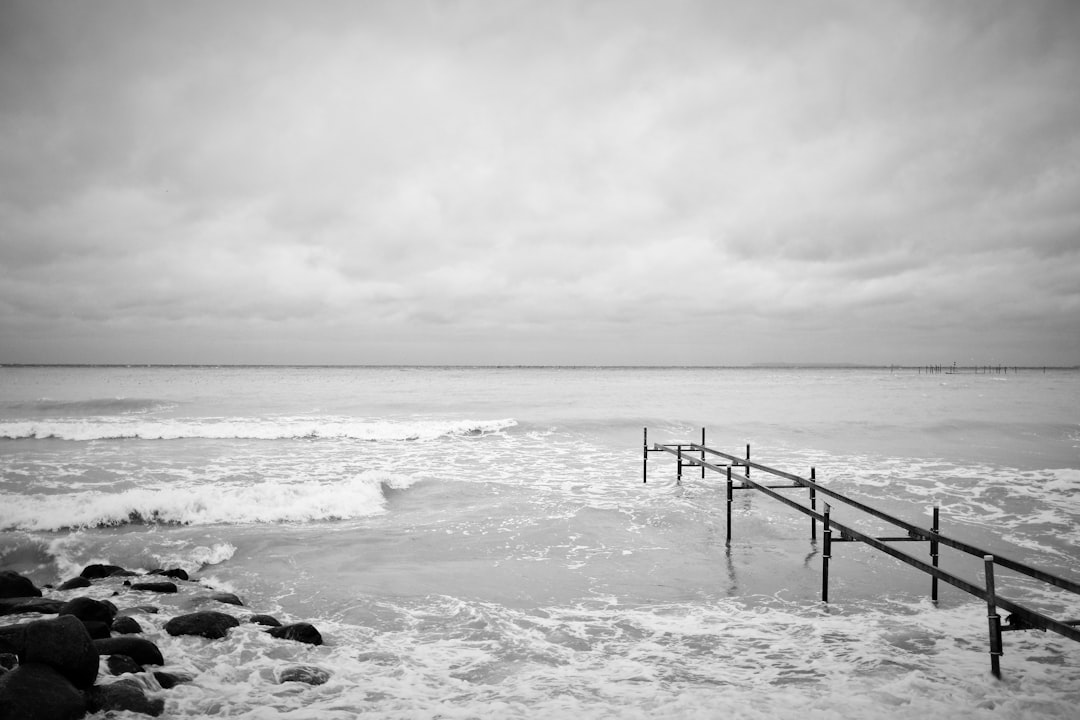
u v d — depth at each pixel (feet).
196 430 94.63
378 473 62.34
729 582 36.19
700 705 19.95
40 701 16.62
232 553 41.86
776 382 286.05
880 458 76.64
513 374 438.81
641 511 51.75
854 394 192.95
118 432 91.86
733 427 107.14
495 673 23.66
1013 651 25.96
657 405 148.66
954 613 31.30
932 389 224.53
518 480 64.64
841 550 42.45
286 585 35.55
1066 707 19.40
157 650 22.89
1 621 25.44
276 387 218.79
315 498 54.24
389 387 222.89
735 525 48.21
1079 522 48.85
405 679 22.84
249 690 21.12
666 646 26.86
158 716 18.71
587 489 60.44
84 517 48.52
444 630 28.81
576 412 130.93
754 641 27.40
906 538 29.25
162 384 237.04
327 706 20.10
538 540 44.39
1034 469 68.23
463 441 92.99
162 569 38.58
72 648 18.22
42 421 106.73
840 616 30.86
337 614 31.07
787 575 37.45
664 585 35.68
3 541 41.50
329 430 96.53
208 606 30.55
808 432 101.76
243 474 66.23
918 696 20.65
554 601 33.04
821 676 23.25
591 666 24.50
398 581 36.17
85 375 337.31
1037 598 33.30
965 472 66.59
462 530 46.70
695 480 64.69
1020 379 355.56
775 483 62.44
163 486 60.64
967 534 45.75
